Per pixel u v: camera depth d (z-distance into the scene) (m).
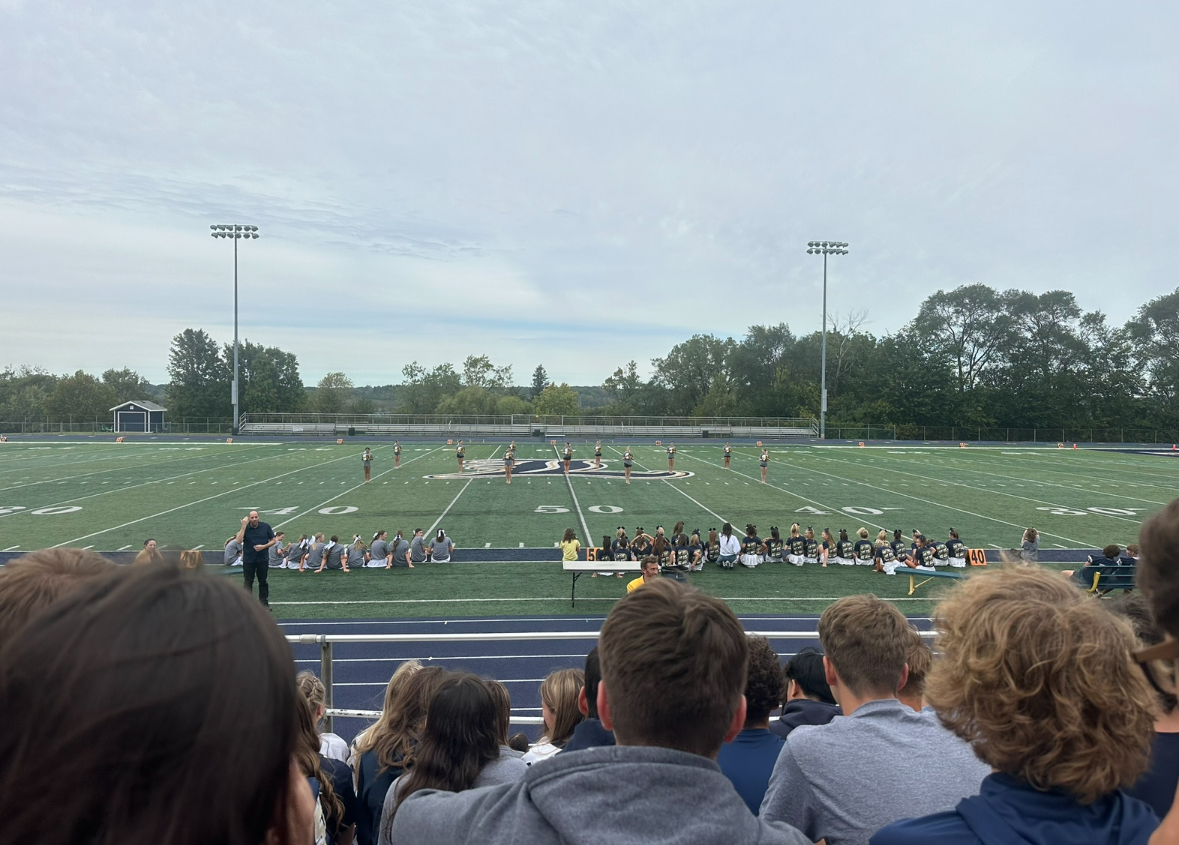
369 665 11.84
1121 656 1.56
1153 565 1.54
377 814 3.81
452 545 20.50
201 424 73.69
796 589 17.52
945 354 82.12
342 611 15.23
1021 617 1.60
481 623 14.45
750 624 14.52
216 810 0.85
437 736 3.06
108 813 0.80
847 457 50.88
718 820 1.39
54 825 0.80
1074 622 1.58
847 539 20.38
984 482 36.66
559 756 1.50
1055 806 1.55
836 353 91.06
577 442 64.12
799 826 2.32
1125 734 1.51
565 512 26.86
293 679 1.01
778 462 46.50
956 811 1.62
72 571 1.63
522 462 45.00
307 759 2.93
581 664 12.03
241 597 0.99
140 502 27.83
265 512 26.11
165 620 0.87
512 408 109.94
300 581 17.64
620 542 18.50
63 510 26.02
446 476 36.97
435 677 4.06
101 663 0.80
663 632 1.66
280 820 1.00
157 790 0.81
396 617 14.84
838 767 2.26
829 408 84.38
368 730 4.35
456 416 80.00
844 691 2.75
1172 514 1.51
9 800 0.81
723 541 19.73
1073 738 1.49
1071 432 77.56
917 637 3.68
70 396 85.31
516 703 10.55
